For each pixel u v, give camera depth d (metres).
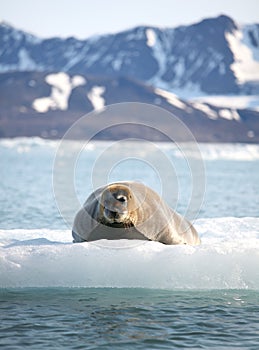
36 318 20.47
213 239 30.47
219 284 23.92
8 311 21.16
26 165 147.00
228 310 21.48
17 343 18.31
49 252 24.61
